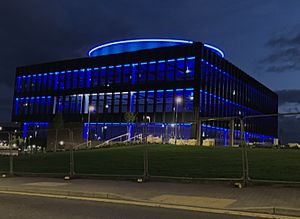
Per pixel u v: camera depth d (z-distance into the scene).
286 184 13.35
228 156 24.33
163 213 9.65
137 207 10.55
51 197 12.62
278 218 9.00
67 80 73.94
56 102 74.88
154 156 26.11
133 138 50.53
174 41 73.19
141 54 65.06
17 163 27.89
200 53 59.38
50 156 32.84
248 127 77.81
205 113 59.66
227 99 68.25
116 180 16.47
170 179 15.55
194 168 18.88
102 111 68.06
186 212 9.76
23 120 79.81
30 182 16.56
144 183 15.22
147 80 63.81
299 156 23.45
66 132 71.38
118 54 67.69
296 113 13.81
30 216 9.36
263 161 20.78
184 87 59.75
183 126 58.44
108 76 68.44
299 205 9.95
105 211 9.98
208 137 59.88
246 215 9.31
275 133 95.12
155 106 62.16
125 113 61.38
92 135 68.19
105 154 29.94
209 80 61.81
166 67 62.16
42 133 75.69
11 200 12.02
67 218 9.09
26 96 80.25
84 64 71.88
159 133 60.66
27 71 80.88
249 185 13.79
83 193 12.89
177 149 31.80
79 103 71.50
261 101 86.75
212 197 11.62
